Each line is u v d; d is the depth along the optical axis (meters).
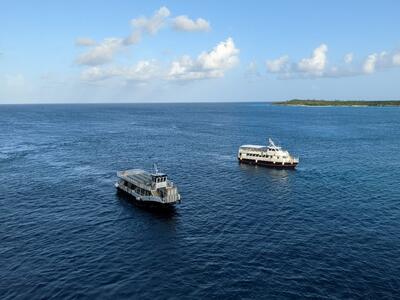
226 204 82.44
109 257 55.84
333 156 146.12
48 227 67.94
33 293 45.97
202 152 156.38
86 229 67.12
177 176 110.56
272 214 75.31
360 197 87.44
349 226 68.25
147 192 80.44
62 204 81.88
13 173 112.19
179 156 145.88
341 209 78.38
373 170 119.19
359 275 50.09
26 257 55.56
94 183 100.94
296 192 92.62
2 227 67.56
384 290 46.50
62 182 101.62
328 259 54.81
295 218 72.75
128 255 56.56
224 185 100.00
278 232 65.38
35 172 113.94
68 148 162.88
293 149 164.38
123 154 149.00
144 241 61.81
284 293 45.91
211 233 65.25
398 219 71.94
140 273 50.97
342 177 109.25
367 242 60.88
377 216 73.75
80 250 58.22
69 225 69.06
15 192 91.00
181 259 55.09
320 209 78.50
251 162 129.88
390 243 60.47
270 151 125.19
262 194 90.88
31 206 80.19
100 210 78.00
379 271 51.16
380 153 153.50
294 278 49.41
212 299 44.75
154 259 55.16
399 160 137.25
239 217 73.50
